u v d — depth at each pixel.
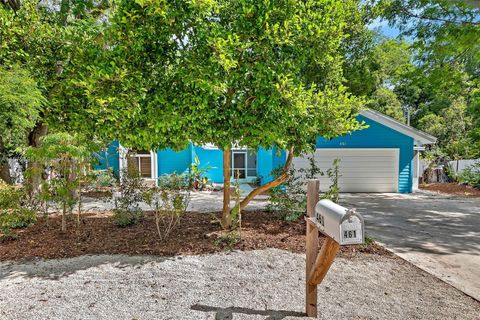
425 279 3.95
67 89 5.37
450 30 8.13
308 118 5.20
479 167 14.66
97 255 4.67
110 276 3.97
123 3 4.59
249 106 4.97
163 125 4.75
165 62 5.07
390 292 3.57
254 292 3.57
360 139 12.61
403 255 4.89
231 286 3.72
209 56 4.64
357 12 11.12
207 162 14.73
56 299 3.38
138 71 4.70
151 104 4.79
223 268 4.24
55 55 5.72
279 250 4.91
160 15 4.46
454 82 9.96
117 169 13.08
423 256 4.86
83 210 7.96
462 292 3.59
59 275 3.99
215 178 14.86
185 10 4.66
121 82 4.52
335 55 6.11
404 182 12.82
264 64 4.70
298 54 5.05
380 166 12.74
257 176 15.20
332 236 2.38
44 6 8.02
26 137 9.10
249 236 5.52
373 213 8.55
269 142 5.11
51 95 6.00
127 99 4.51
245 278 3.94
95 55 5.18
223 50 4.33
